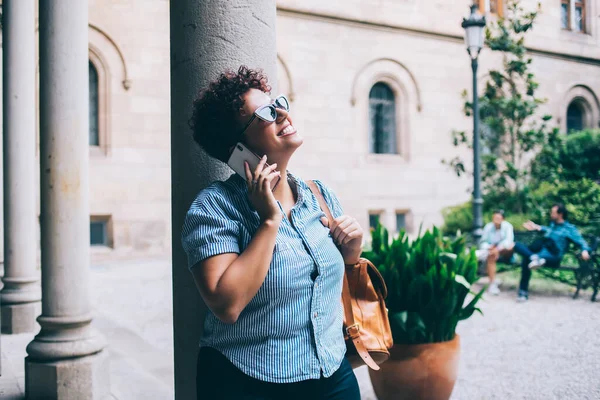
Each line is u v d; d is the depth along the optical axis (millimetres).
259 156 1661
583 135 11500
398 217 16047
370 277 2158
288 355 1574
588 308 6402
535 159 11711
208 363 1642
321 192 1912
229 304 1473
